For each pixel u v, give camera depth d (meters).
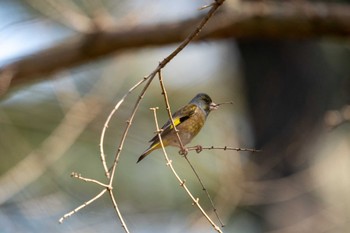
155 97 16.11
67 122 13.62
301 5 13.17
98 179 15.20
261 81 15.38
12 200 13.56
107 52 14.05
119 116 15.09
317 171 14.44
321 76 15.41
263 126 15.21
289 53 15.31
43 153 13.32
